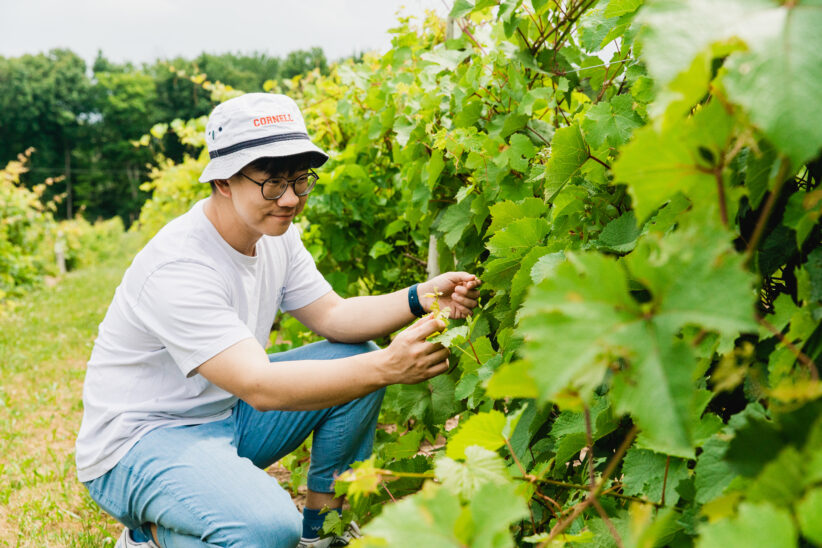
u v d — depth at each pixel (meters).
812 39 0.52
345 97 3.72
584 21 1.91
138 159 69.44
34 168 66.00
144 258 1.91
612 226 1.42
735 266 0.56
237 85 76.44
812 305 0.75
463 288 2.00
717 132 0.62
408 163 2.60
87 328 7.45
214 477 1.82
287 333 3.41
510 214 1.72
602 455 1.38
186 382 1.99
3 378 5.23
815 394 0.60
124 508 1.95
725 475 0.86
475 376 1.62
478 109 2.13
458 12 1.97
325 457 2.18
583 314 0.57
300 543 2.24
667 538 0.96
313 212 3.42
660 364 0.55
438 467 0.89
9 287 10.55
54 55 73.75
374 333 2.18
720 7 0.55
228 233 1.95
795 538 0.49
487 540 0.62
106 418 1.95
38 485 3.18
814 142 0.50
